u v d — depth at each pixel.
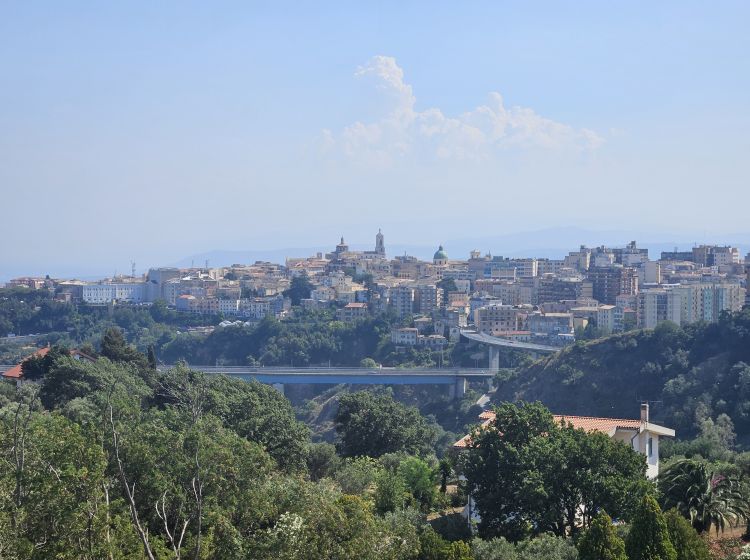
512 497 97.44
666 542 78.19
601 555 77.69
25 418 91.44
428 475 116.88
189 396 130.75
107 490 77.88
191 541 80.69
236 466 87.81
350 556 77.44
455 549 82.50
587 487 93.00
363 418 152.38
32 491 75.25
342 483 111.50
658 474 110.94
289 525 78.50
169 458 87.88
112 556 71.69
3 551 70.06
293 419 147.62
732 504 97.69
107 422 93.00
